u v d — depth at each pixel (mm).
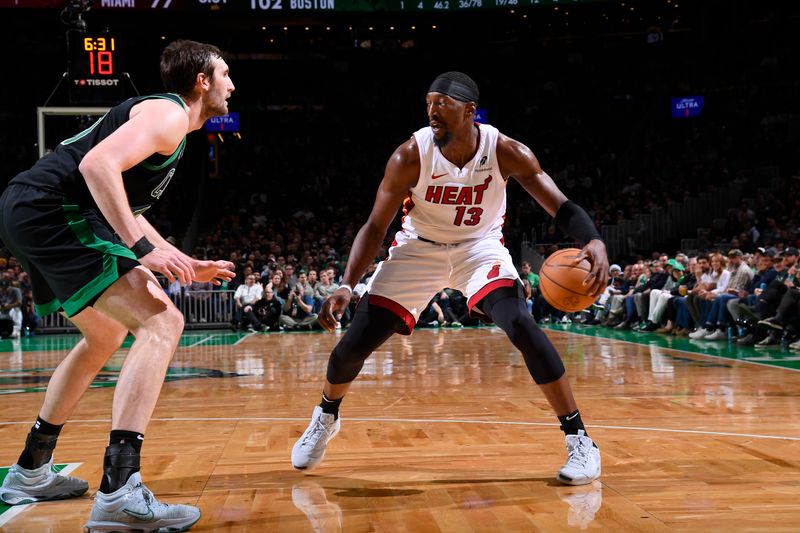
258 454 3637
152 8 18594
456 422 4484
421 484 3002
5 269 15055
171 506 2412
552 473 3160
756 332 9852
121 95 9242
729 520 2447
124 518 2316
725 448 3609
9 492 2805
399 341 11445
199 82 2635
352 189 23656
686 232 19266
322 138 25766
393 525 2455
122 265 2490
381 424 4434
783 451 3533
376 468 3303
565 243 18156
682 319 11742
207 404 5422
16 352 10789
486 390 5980
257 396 5848
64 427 4523
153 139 2406
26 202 2480
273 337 13227
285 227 20703
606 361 8156
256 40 25609
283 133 25891
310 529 2420
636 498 2738
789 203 17172
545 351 3039
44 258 2484
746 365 7559
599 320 14961
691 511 2557
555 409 3104
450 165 3115
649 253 18812
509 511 2596
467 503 2711
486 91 26562
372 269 15242
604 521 2455
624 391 5785
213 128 24422
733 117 22922
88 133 2596
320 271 16266
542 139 25266
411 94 26656
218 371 7742
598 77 26297
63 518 2611
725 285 10734
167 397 5809
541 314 15945
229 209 22516
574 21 24984
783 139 21281
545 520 2480
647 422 4391
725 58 24906
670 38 25531
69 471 3330
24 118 23969
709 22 24734
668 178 21625
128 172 2490
